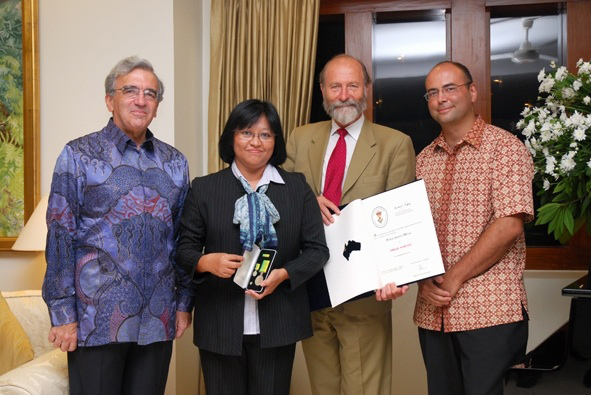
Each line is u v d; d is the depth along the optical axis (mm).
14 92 3402
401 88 3588
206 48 3664
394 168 2543
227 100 3457
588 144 2438
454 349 2420
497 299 2305
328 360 2619
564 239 2732
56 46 3363
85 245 2049
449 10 3498
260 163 2230
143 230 2100
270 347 2168
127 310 2049
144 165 2154
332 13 3578
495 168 2346
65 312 2020
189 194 2266
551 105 2637
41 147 3393
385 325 2584
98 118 3342
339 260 2385
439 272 2271
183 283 2301
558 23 3441
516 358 2338
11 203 3422
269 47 3436
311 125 2777
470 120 2469
